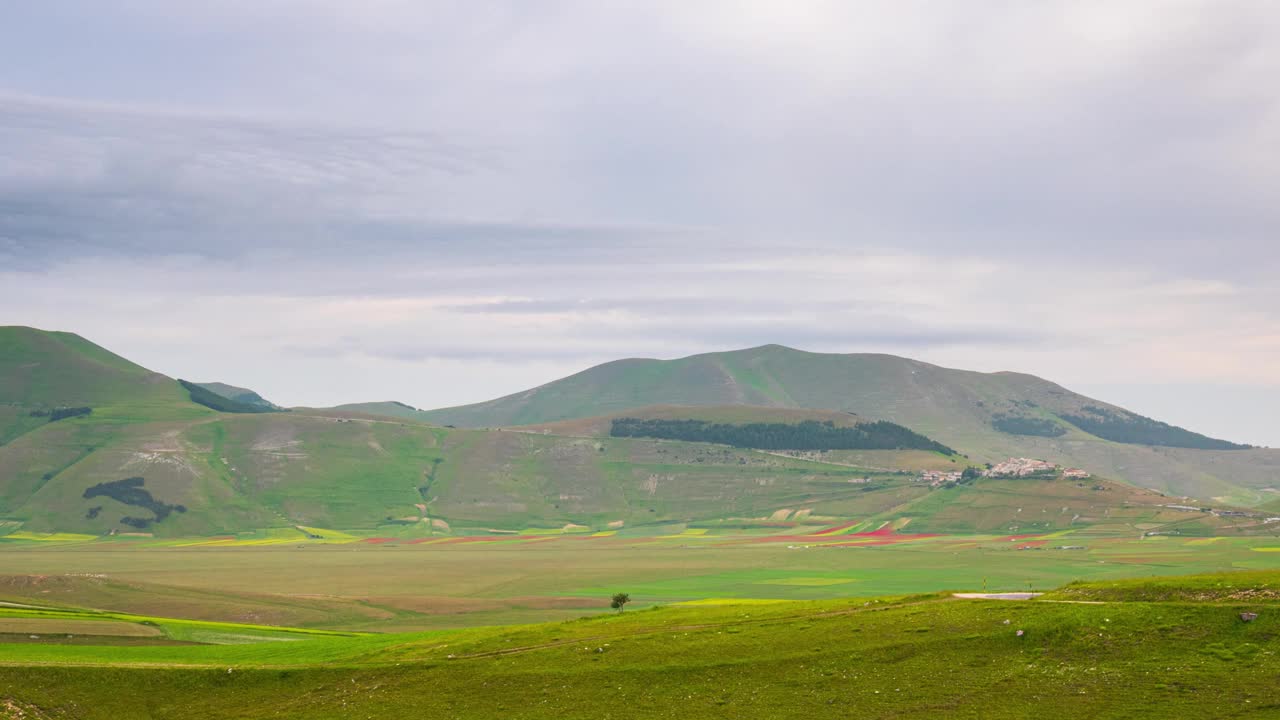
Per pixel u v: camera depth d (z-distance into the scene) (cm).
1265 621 8031
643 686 8756
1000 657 8450
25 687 9450
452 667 9644
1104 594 9500
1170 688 7394
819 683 8412
